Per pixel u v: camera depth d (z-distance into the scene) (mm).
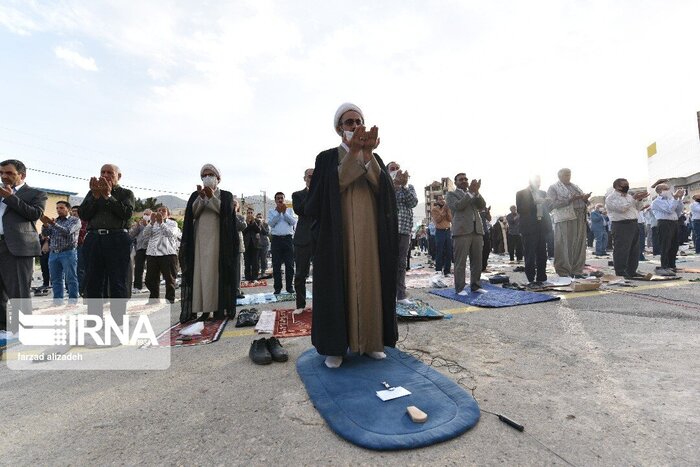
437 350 2914
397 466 1481
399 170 4797
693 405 1852
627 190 6316
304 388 2299
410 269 10695
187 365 2865
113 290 3844
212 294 4344
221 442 1722
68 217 6230
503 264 10891
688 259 9172
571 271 6500
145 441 1764
